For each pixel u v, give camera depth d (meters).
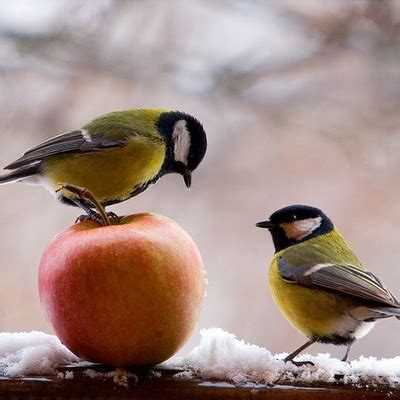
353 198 13.33
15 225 12.75
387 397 5.26
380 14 12.91
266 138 13.99
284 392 5.20
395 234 13.07
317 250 7.25
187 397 5.16
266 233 13.40
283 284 7.11
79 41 12.77
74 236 5.20
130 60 12.97
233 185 13.65
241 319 12.54
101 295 5.03
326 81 13.44
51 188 7.92
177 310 5.16
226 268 13.12
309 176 13.65
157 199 13.38
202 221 13.43
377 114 13.29
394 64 13.11
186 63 13.27
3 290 12.08
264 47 13.34
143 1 13.12
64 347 5.57
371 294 6.71
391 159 13.24
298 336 12.25
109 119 8.00
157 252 5.09
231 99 13.40
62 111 13.01
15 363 5.41
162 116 8.20
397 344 11.52
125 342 5.14
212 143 13.78
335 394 5.21
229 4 13.18
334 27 12.98
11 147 12.86
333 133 13.35
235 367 5.35
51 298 5.15
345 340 6.95
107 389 5.13
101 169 7.73
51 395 5.11
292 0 13.22
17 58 12.69
